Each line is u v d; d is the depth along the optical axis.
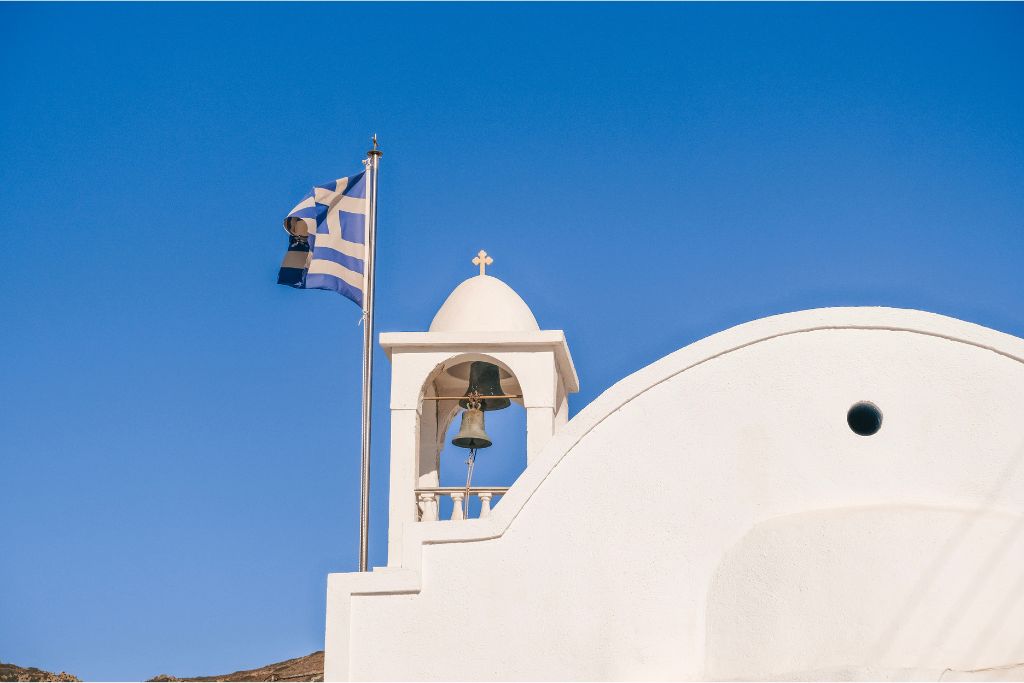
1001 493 12.29
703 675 11.96
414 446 15.66
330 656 12.27
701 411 12.80
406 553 12.59
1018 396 12.52
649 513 12.54
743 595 12.00
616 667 12.10
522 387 15.76
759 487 12.54
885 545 11.73
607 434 12.81
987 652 11.32
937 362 12.71
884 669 11.09
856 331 12.89
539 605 12.34
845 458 12.55
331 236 16.28
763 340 12.93
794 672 11.35
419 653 12.29
